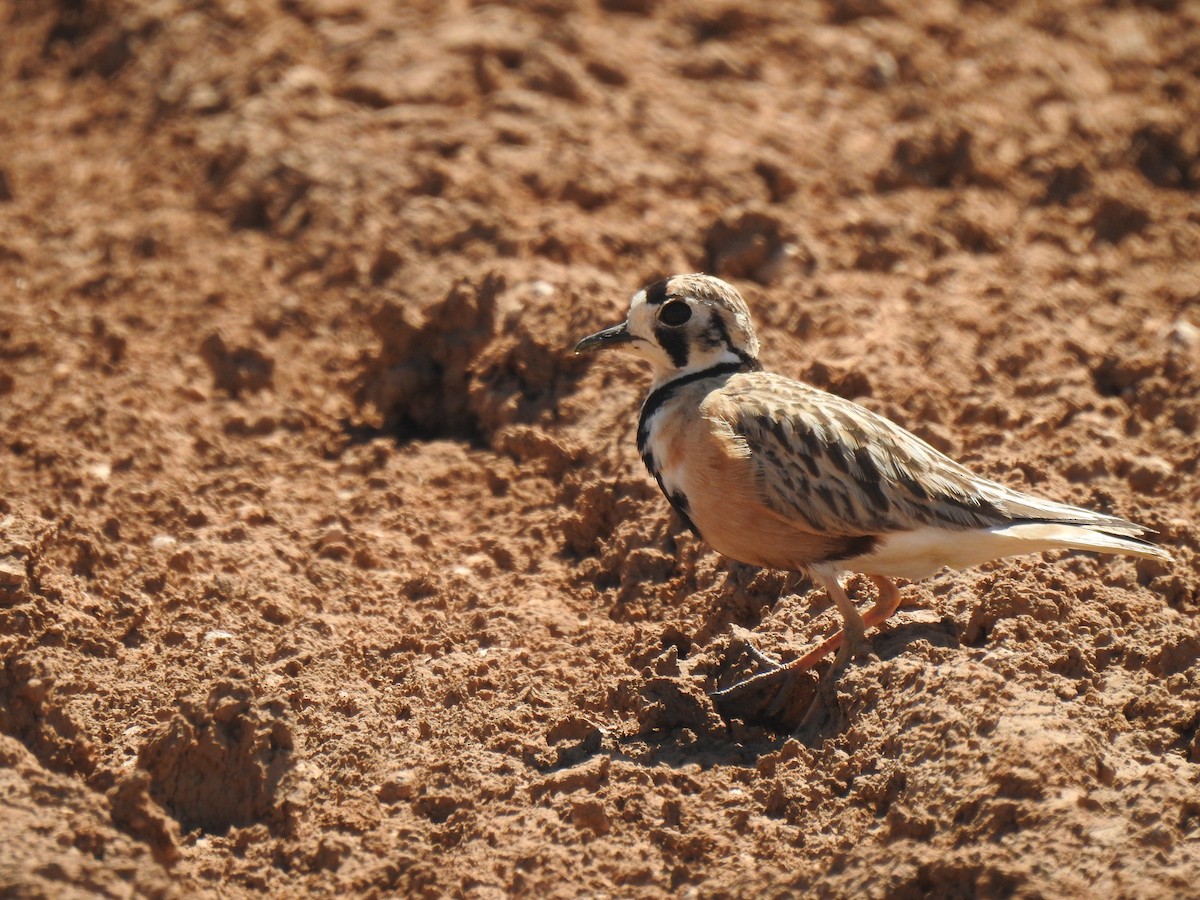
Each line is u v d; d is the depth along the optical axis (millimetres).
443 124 18500
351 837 9328
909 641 10289
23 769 8852
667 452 10672
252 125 18766
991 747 8828
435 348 15055
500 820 9383
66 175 18891
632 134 18391
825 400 10539
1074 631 10391
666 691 10219
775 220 16125
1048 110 19250
